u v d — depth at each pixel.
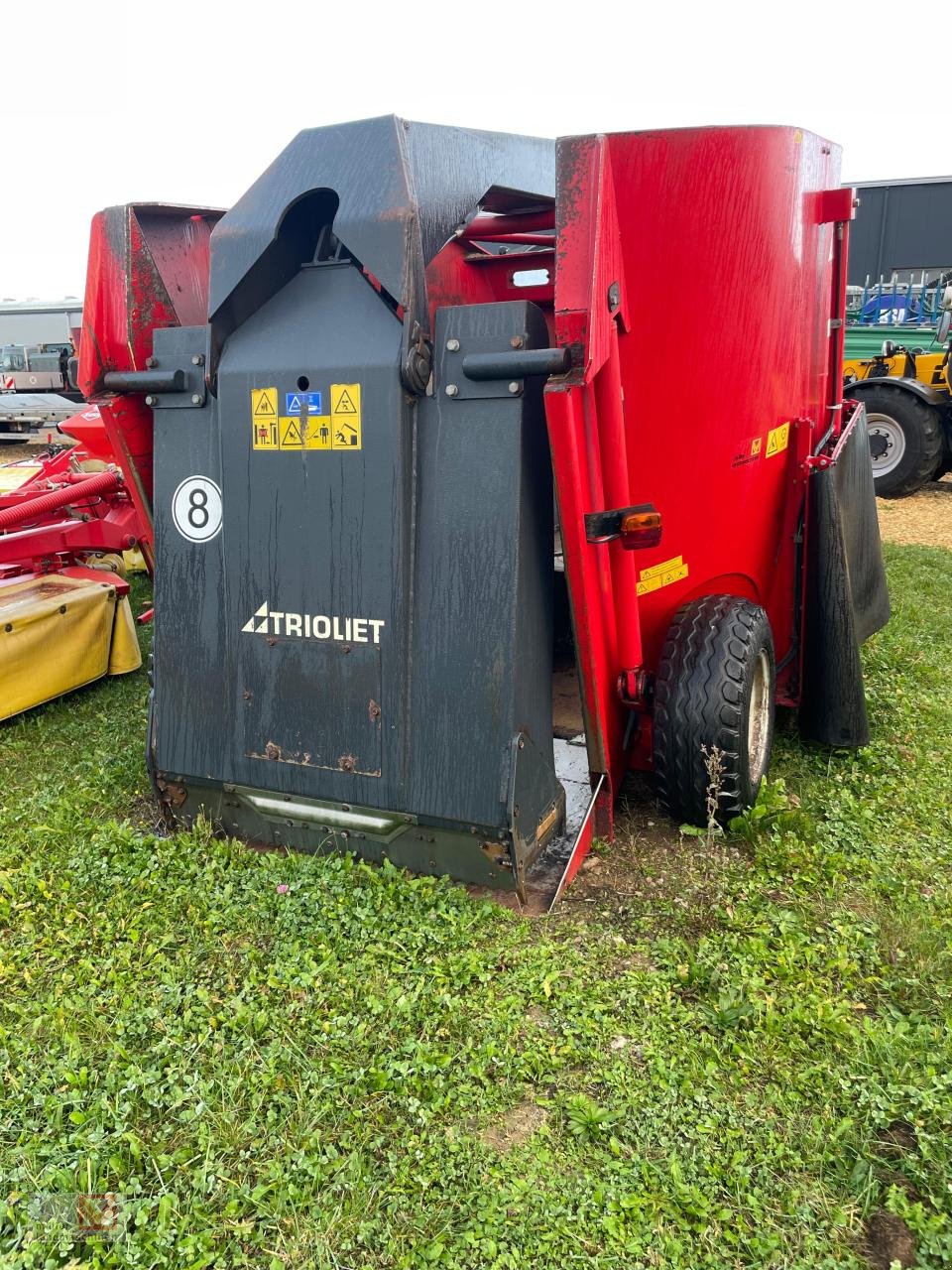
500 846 3.02
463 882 3.17
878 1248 2.05
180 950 2.91
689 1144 2.25
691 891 3.25
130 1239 1.99
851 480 4.56
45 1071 2.43
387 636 3.05
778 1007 2.70
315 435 3.06
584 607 3.10
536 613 3.09
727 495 3.84
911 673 5.52
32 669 5.08
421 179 2.98
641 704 3.56
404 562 3.01
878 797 4.04
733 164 3.45
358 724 3.14
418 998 2.68
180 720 3.50
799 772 4.28
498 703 2.97
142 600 7.58
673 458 3.62
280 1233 2.02
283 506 3.16
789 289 3.93
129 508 6.09
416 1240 2.02
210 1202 2.09
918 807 3.94
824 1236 2.04
